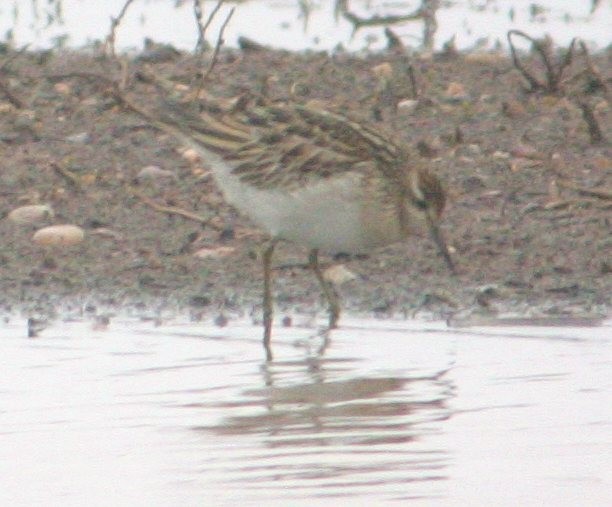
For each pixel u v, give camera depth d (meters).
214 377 11.20
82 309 13.10
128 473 9.19
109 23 22.58
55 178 16.09
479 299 13.10
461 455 9.38
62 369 11.41
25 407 10.52
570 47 18.67
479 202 15.29
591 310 12.80
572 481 8.95
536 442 9.65
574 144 16.77
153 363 11.58
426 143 16.59
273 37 21.86
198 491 8.86
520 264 13.85
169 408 10.47
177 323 12.73
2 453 9.59
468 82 19.31
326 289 12.89
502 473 9.09
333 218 12.75
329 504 8.60
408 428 9.95
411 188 12.91
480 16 23.09
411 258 14.10
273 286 13.59
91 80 19.20
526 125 17.48
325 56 20.61
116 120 17.81
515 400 10.51
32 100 18.48
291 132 12.88
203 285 13.64
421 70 19.86
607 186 15.45
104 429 10.03
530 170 16.06
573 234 14.45
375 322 12.66
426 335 12.23
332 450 9.54
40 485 9.02
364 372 11.25
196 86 18.80
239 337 12.32
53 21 22.73
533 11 23.17
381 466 9.25
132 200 15.57
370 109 18.20
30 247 14.45
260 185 12.82
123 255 14.29
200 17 20.41
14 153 16.78
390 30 21.20
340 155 12.71
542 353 11.65
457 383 10.91
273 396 10.71
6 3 23.95
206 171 16.25
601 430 9.84
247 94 17.66
